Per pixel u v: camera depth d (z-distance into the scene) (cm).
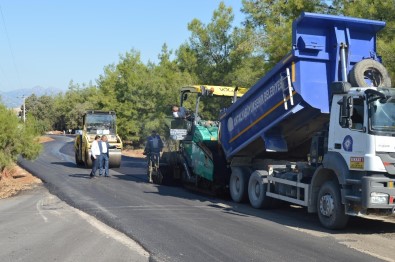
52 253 741
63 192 1458
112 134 2419
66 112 9375
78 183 1708
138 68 4069
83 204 1219
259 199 1198
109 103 4128
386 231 948
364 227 988
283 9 1844
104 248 771
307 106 1056
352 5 1455
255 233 888
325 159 966
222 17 2609
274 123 1140
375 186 860
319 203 982
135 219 1010
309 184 1017
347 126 915
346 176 908
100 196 1371
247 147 1280
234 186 1332
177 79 2819
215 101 1561
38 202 1286
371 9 1309
